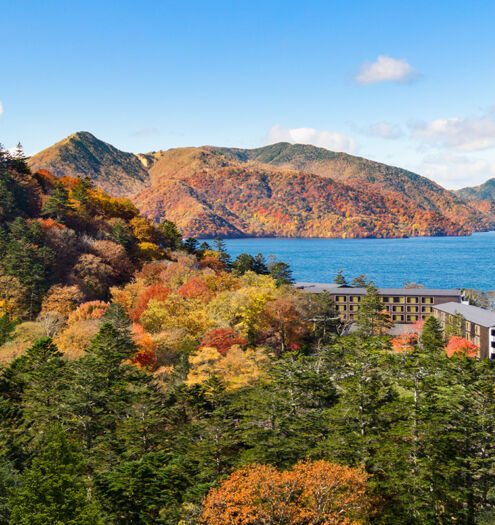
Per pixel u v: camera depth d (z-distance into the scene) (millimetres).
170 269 148750
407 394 72562
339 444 53781
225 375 73438
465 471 52500
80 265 141125
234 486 40406
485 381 59281
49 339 78562
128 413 63375
